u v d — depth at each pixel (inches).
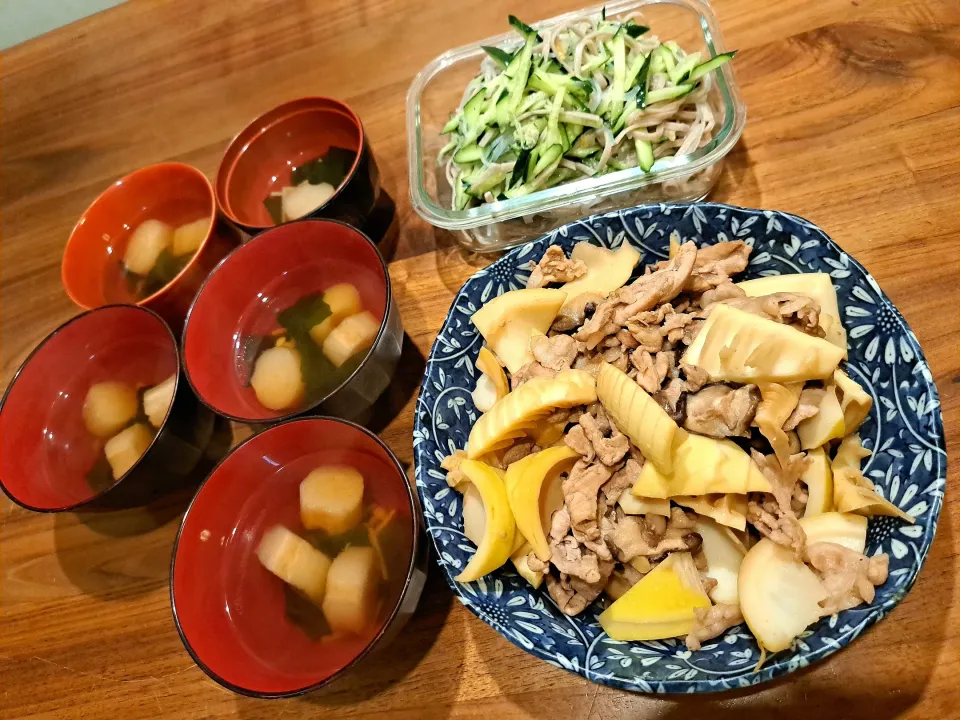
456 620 12.2
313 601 12.3
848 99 14.3
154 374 15.6
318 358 14.6
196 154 19.3
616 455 11.0
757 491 10.3
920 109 13.7
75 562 14.8
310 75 19.0
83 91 21.2
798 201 13.7
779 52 15.1
